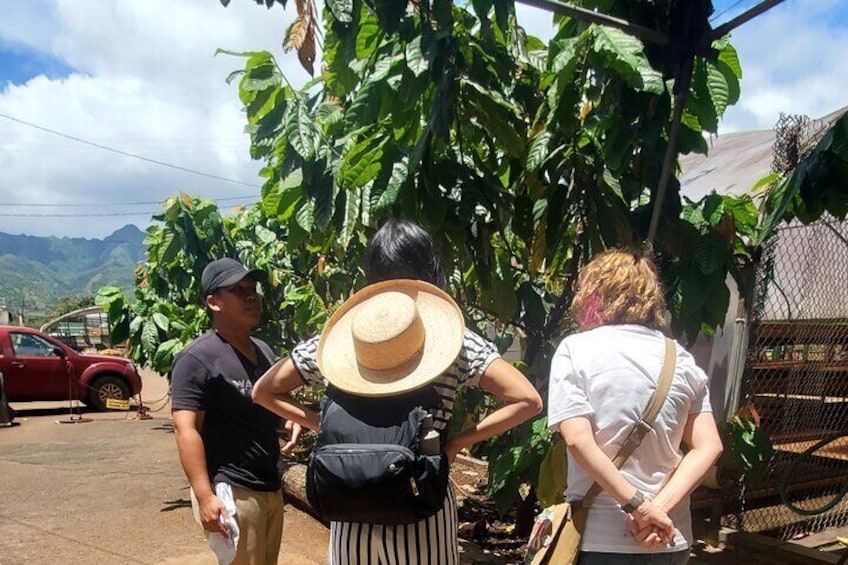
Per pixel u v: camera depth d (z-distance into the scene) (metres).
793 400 5.16
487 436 2.05
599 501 2.06
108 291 9.19
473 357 2.07
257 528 2.74
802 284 5.02
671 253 3.43
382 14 3.03
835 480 5.45
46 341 12.43
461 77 3.41
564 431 2.04
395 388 1.94
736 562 4.21
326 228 3.54
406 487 1.85
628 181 3.74
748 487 4.89
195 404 2.70
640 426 2.01
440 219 3.42
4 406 11.17
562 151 3.67
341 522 1.99
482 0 2.92
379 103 3.38
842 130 2.85
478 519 5.26
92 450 8.90
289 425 3.27
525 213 3.90
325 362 2.09
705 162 6.65
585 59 3.17
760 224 4.14
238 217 8.88
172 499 6.26
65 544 4.99
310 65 3.33
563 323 4.59
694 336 3.40
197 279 7.49
